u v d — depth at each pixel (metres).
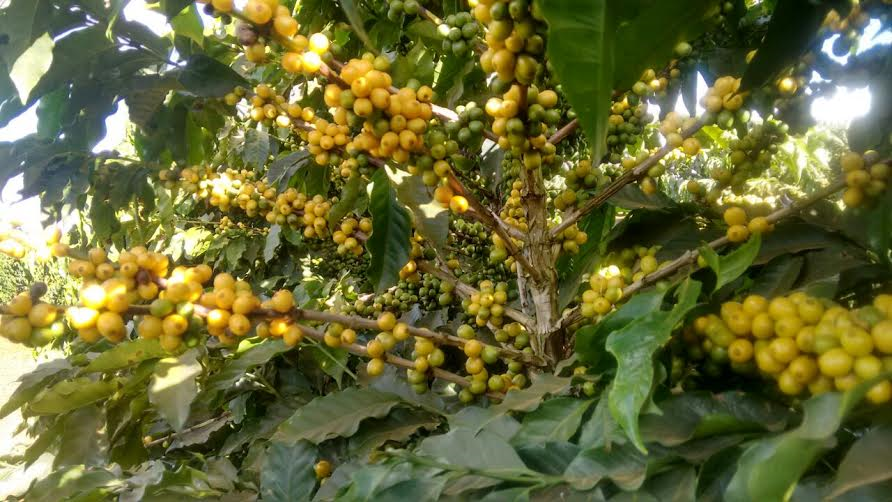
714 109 0.38
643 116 0.52
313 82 0.61
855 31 0.35
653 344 0.27
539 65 0.32
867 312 0.25
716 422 0.26
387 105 0.37
